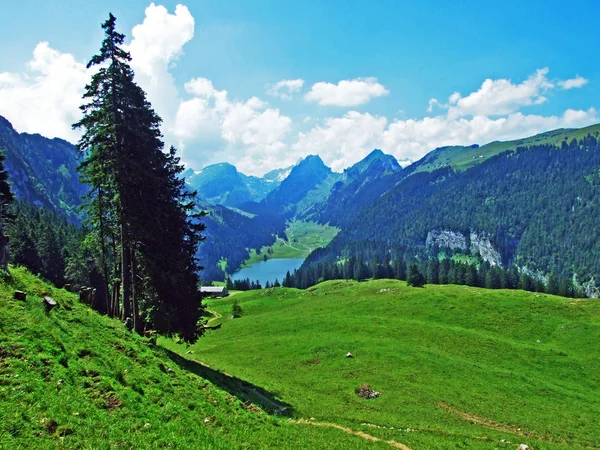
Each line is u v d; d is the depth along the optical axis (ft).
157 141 107.24
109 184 93.45
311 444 61.62
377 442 72.38
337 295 329.93
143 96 101.09
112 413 45.37
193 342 116.06
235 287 611.88
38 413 38.68
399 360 150.71
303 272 650.84
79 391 46.62
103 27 87.97
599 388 139.23
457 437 83.87
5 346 47.01
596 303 223.51
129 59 91.40
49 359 49.03
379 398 116.16
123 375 56.39
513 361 159.74
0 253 75.82
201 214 116.37
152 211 98.63
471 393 122.42
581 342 180.24
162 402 55.06
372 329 198.80
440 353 161.68
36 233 322.55
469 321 216.54
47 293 73.67
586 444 93.40
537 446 83.82
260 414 70.95
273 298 361.10
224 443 50.11
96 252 111.75
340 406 104.94
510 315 218.38
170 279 102.89
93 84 87.56
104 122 89.61
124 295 95.45
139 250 101.81
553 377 147.23
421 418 101.04
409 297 267.80
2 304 57.00
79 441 37.32
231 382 98.68
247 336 216.13
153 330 102.32
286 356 164.96
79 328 65.00
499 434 90.79
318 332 203.72
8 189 186.39
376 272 546.26
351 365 148.36
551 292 449.89
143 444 41.52
